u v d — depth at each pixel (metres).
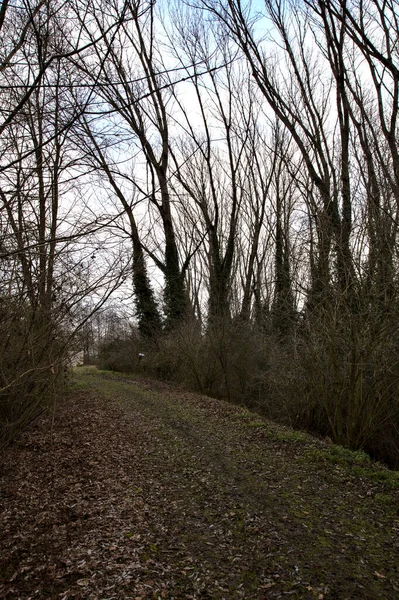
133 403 14.09
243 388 17.11
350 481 6.58
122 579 3.94
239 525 5.12
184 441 9.02
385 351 8.98
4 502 5.89
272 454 8.04
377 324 9.04
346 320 9.45
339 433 10.00
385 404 9.29
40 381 7.12
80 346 8.03
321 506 5.68
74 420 11.32
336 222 10.73
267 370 15.02
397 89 9.59
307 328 10.79
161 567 4.18
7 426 6.83
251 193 27.75
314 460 7.59
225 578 4.02
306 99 15.59
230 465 7.41
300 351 11.30
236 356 17.14
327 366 10.44
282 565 4.23
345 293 9.23
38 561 4.29
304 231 10.66
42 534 4.88
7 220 5.07
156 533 4.89
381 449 10.03
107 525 5.05
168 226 23.91
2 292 5.45
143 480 6.69
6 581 3.96
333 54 12.41
